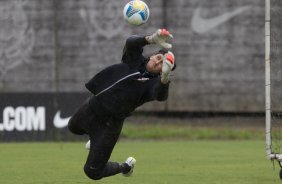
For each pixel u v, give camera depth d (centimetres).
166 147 5512
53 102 5834
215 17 6656
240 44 6669
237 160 4588
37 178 3659
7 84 6650
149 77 2641
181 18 6656
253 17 6650
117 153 5034
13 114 5788
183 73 6688
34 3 6650
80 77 6688
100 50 6669
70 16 6669
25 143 5719
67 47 6675
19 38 6650
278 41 5712
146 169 4084
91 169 2803
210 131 6366
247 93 6688
